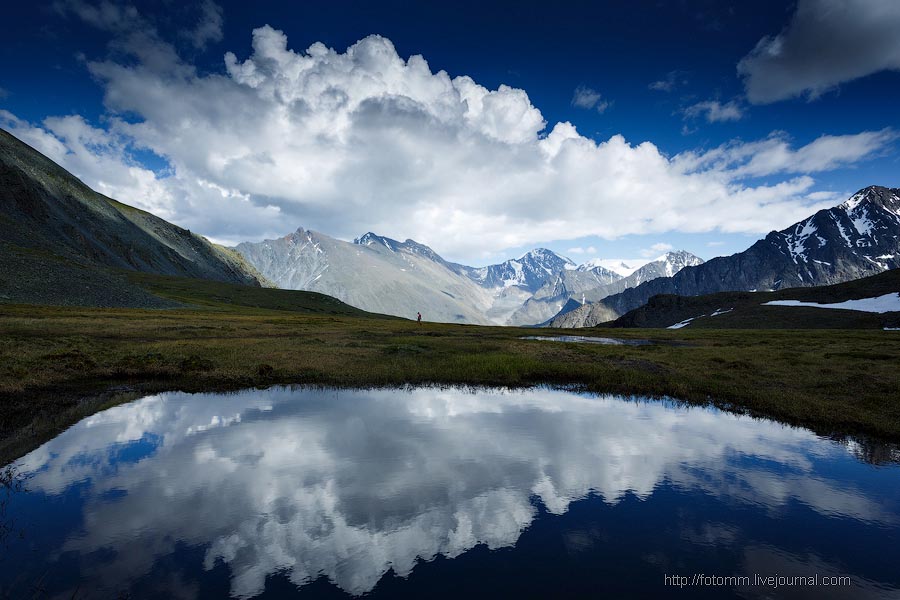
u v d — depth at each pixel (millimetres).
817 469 14594
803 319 172750
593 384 29484
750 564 9016
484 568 8703
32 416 19000
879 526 10758
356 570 8539
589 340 77750
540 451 15961
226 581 8102
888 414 21312
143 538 9578
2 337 37250
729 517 11172
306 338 54688
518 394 26359
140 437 16656
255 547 9312
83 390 24031
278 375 29453
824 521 10961
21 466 13633
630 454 15828
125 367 29062
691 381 29812
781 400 23750
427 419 20031
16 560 8586
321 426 18578
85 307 90000
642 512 11344
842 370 33750
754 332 107312
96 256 180500
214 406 21797
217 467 13820
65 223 180375
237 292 190125
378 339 56156
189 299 147875
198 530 9992
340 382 28328
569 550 9461
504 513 11180
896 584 8344
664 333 108062
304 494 12023
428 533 10078
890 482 13570
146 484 12430
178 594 7664
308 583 8109
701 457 15664
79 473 13133
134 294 111750
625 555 9273
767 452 16312
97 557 8789
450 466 14297
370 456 15039
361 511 11078
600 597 7742
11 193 166875
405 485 12758
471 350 45594
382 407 22172
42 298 86375
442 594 7797
